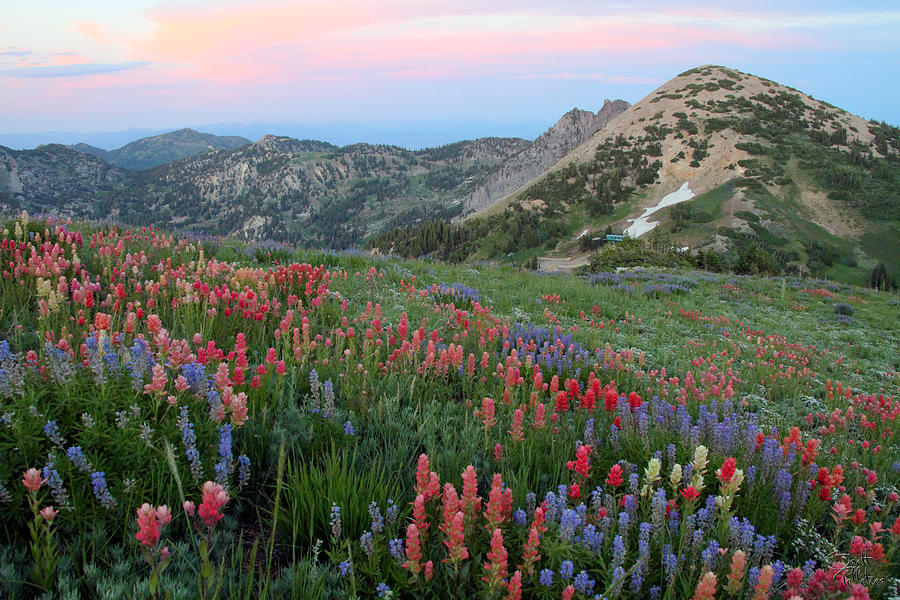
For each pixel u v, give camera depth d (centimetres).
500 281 1675
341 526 305
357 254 1628
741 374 932
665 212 16762
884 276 12138
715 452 430
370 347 583
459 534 251
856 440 610
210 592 242
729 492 311
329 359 550
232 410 343
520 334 852
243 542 301
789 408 770
